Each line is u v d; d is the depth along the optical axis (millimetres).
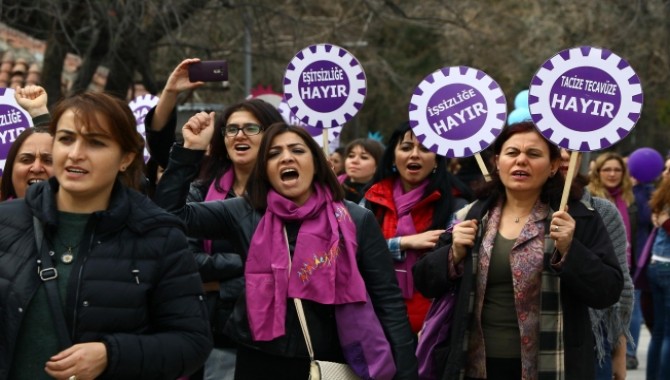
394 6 20672
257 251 5152
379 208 7152
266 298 5086
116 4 16922
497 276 5484
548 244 5441
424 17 22250
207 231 5316
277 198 5211
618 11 23078
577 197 5574
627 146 36781
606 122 5633
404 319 5250
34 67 19953
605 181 11156
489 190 5746
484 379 5469
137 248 3867
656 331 9211
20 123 7062
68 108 3848
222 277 6160
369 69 25938
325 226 5191
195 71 5199
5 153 7047
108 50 17609
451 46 27906
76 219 3881
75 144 3824
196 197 6582
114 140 3863
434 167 7051
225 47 20984
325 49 7863
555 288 5379
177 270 3922
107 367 3719
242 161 6504
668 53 23469
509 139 5582
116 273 3814
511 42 26500
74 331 3756
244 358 5230
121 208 3848
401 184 7164
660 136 36281
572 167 5621
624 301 6270
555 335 5352
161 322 3932
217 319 6211
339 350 5180
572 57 5648
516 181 5512
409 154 6984
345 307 5102
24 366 3768
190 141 5160
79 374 3648
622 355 6957
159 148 5340
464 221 5629
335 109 7887
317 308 5109
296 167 5242
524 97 9625
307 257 5098
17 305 3754
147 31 18047
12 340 3738
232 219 5332
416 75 32938
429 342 5746
